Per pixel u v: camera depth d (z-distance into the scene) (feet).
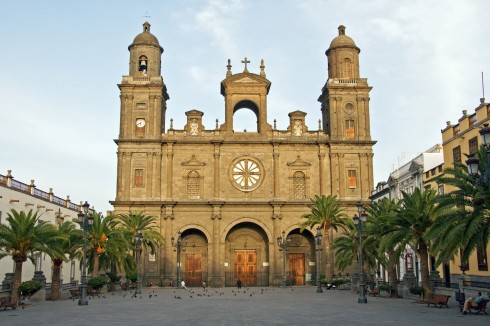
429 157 204.03
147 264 229.04
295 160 241.55
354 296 162.40
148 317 97.19
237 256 242.58
